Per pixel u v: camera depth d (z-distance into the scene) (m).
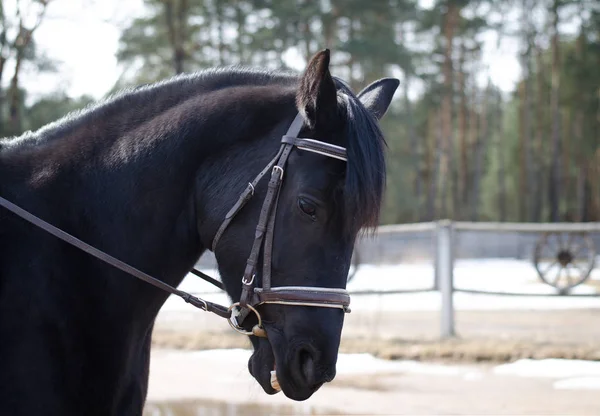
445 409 6.47
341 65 32.34
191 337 10.12
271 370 2.57
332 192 2.48
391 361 8.70
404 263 10.85
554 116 42.06
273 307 2.54
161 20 25.31
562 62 42.22
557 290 11.77
